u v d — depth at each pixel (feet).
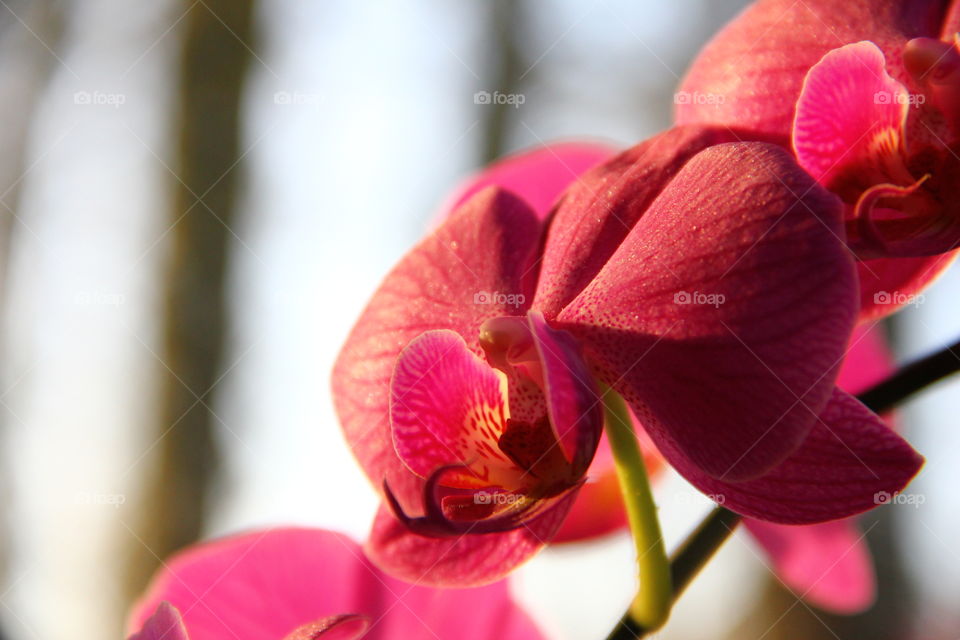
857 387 1.51
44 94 4.42
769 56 1.28
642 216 1.22
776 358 1.15
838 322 1.14
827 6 1.27
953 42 1.25
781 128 1.27
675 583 1.24
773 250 1.15
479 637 1.40
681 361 1.18
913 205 1.21
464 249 1.28
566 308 1.22
